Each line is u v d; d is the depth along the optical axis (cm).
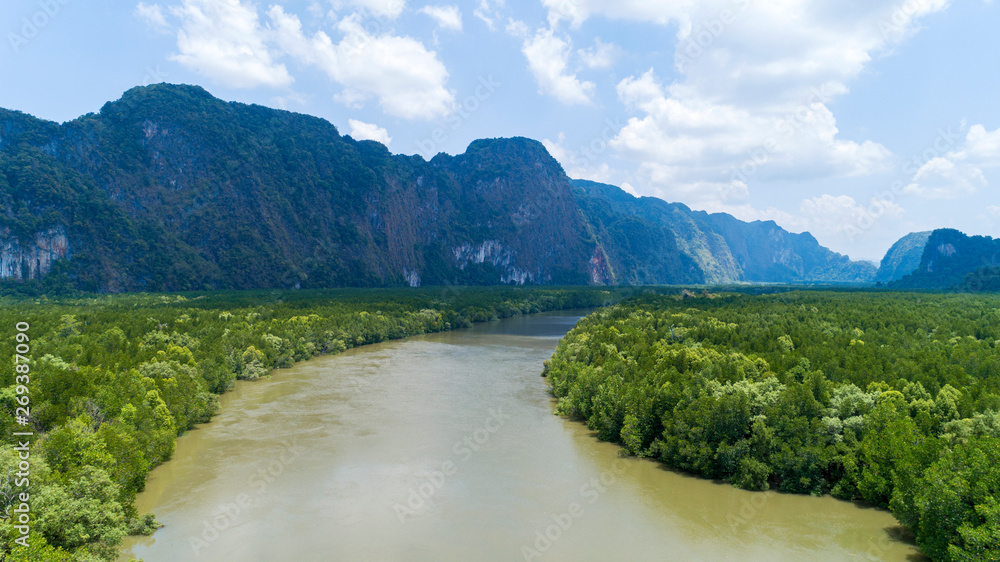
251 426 6069
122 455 4066
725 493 4438
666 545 3697
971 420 4206
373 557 3519
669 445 4950
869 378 5438
